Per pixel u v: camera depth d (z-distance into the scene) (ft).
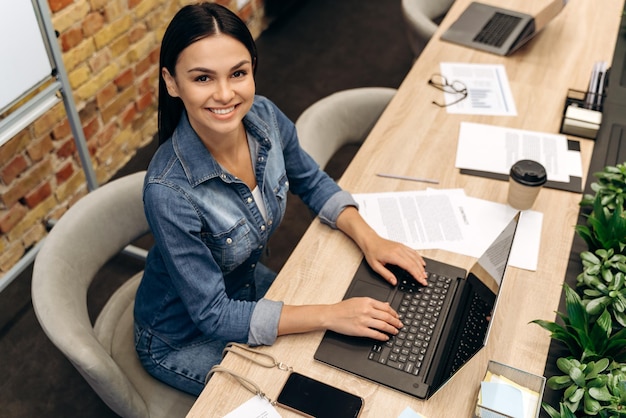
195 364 5.33
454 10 8.82
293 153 5.70
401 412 4.31
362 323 4.67
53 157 8.63
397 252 5.25
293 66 12.55
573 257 5.53
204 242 4.91
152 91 10.57
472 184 6.10
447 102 7.11
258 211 5.11
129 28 9.48
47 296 4.90
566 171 6.23
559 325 4.79
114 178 10.08
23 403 7.24
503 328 4.86
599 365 4.35
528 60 7.83
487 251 4.79
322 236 5.61
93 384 4.89
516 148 6.49
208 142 4.83
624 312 4.89
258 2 12.96
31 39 6.69
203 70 4.29
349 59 12.83
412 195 5.96
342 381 4.50
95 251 5.61
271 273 6.33
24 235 8.52
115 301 5.98
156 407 5.25
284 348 4.71
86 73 8.87
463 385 4.48
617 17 8.63
